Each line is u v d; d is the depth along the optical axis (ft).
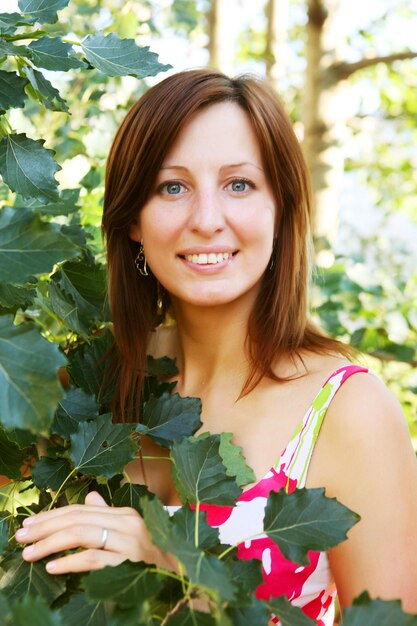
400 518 3.98
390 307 8.89
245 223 4.26
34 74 3.50
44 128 7.61
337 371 4.27
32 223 2.56
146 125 4.31
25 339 2.33
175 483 3.23
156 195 4.38
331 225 11.60
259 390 4.50
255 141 4.32
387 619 2.43
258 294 4.63
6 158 3.44
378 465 4.02
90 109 7.68
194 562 2.39
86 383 4.58
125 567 2.54
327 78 11.50
